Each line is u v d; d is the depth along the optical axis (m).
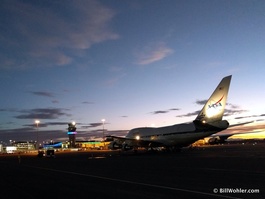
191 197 13.34
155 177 20.73
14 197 15.20
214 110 51.47
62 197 14.72
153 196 13.91
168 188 15.91
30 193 16.25
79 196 14.80
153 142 58.78
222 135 63.34
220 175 20.25
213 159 35.06
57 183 19.97
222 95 50.59
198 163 30.41
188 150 66.50
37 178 23.53
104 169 28.77
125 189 16.27
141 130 61.72
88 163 38.81
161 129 58.88
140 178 20.58
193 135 54.53
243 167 24.70
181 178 19.56
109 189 16.52
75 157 61.81
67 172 27.38
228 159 34.09
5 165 42.53
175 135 56.31
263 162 28.80
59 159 55.66
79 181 20.52
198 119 53.78
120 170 26.98
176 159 38.25
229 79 49.97
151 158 43.53
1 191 17.34
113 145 69.25
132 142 61.94
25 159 62.34
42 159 59.34
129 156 53.56
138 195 14.33
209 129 52.19
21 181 21.91
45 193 16.05
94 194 15.16
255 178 18.41
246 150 59.62
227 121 50.78
